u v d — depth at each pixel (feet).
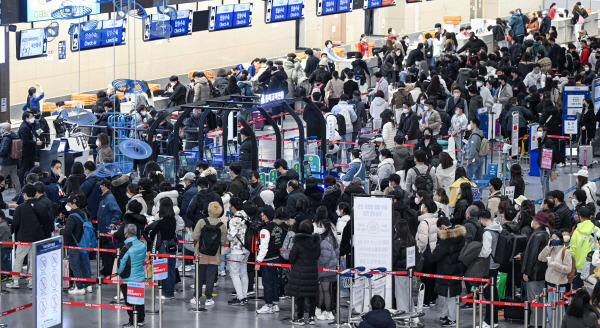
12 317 52.19
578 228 49.75
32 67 113.80
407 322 50.26
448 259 49.55
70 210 56.65
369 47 138.41
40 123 82.38
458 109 80.89
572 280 49.08
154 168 65.00
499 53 119.65
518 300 50.93
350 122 83.87
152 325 50.83
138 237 51.57
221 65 141.28
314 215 56.90
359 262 50.55
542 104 90.94
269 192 58.54
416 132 79.92
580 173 62.95
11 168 77.25
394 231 51.26
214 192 56.18
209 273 53.78
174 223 54.24
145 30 93.86
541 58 119.03
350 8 113.80
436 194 57.26
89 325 51.16
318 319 51.70
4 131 80.28
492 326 48.24
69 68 118.52
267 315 52.75
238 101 73.51
